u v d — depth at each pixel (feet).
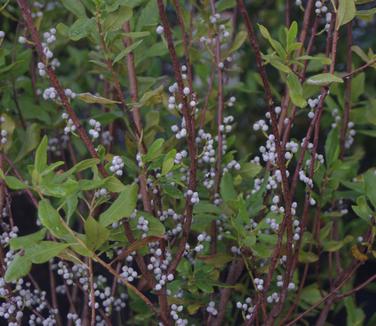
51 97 3.10
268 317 3.36
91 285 2.93
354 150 4.93
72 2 3.12
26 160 3.69
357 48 3.56
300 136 5.01
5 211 3.48
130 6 3.02
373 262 4.60
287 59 3.04
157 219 3.05
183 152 3.11
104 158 3.13
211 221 3.34
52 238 3.45
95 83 4.37
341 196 3.58
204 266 3.25
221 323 3.48
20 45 3.83
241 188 3.58
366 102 3.71
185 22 3.77
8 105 3.67
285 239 3.26
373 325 3.89
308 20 3.37
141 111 3.88
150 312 3.49
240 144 4.91
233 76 4.48
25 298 3.34
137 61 3.45
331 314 4.29
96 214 3.85
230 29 3.77
